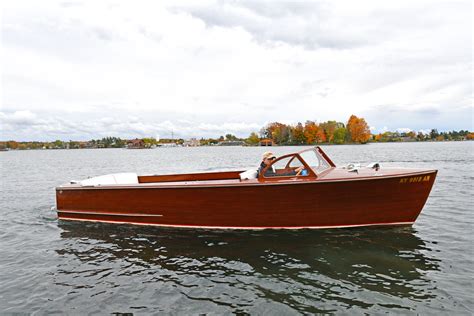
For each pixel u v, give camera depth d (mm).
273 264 5086
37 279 4797
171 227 7066
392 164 22828
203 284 4520
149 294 4281
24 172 24531
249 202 6438
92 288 4484
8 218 8328
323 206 6312
